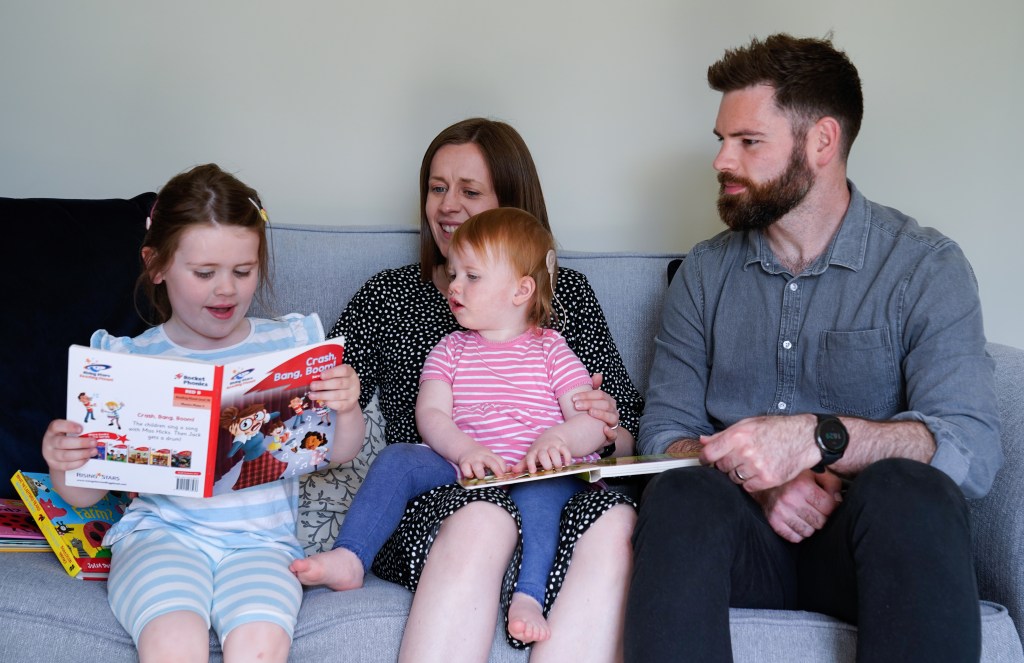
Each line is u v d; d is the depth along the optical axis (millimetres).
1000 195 2639
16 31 2441
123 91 2480
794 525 1563
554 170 2619
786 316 1812
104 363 1434
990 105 2607
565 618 1518
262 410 1499
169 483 1457
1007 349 1912
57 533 1556
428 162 2104
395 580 1653
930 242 1718
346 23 2512
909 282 1701
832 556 1500
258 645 1420
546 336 1933
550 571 1585
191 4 2469
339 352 1571
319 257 2150
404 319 2035
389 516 1685
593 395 1848
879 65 2604
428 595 1492
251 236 1639
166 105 2492
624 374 2084
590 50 2580
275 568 1557
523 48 2566
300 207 2566
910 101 2613
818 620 1489
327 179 2564
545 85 2584
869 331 1723
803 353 1801
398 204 2594
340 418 1694
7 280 1763
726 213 1819
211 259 1604
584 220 2645
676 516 1411
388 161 2574
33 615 1400
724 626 1352
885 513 1359
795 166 1744
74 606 1436
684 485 1453
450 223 2039
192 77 2490
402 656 1474
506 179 2057
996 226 2648
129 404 1442
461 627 1472
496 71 2568
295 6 2494
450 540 1537
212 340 1730
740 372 1863
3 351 1718
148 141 2500
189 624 1416
